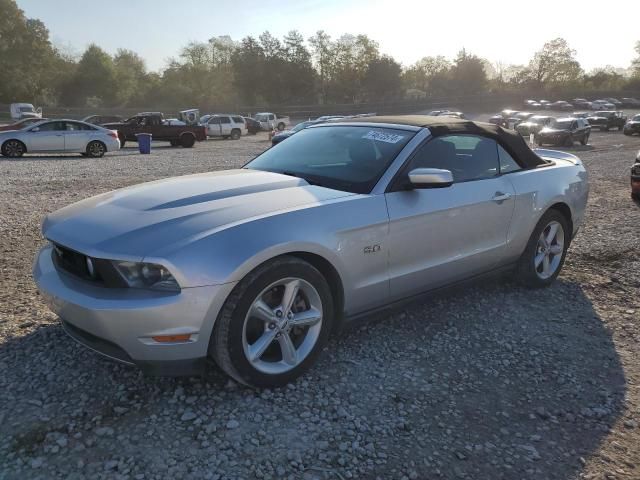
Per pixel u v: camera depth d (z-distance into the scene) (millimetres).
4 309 4066
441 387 3188
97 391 2973
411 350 3645
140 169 15609
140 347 2650
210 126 38500
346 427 2752
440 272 3834
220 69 103438
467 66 106938
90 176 13461
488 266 4273
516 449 2643
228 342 2799
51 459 2416
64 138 19797
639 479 2459
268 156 4371
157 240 2709
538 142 28844
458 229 3869
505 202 4219
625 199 10055
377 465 2482
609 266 5656
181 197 3207
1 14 77375
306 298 3152
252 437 2635
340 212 3203
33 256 5609
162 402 2895
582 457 2604
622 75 132125
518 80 118125
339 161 3828
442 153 3918
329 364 3400
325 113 79062
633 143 30469
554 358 3607
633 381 3338
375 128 4078
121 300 2621
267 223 2914
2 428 2617
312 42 101750
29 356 3332
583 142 29125
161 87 97750
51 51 86250
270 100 100062
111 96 91375
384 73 100438
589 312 4426
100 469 2367
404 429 2762
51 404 2834
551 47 114750
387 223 3393
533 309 4449
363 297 3400
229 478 2346
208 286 2658
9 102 79000
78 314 2719
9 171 14273
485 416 2910
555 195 4688
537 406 3029
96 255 2701
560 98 106062
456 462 2529
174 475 2350
